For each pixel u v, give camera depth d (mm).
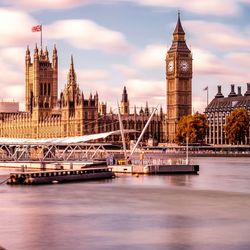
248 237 97625
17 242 94375
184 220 110938
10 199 136625
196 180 179875
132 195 144000
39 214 116812
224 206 126938
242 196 142250
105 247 91438
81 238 96750
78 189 155625
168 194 145625
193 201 134125
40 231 101500
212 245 92812
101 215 115812
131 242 94375
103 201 133625
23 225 106250
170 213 118188
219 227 104938
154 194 145625
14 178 169625
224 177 190125
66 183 171000
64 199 136750
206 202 132750
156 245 92688
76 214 116938
